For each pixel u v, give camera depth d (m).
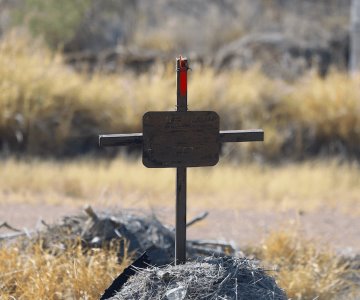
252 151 46.19
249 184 40.62
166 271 17.34
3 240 24.09
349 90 48.81
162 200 36.03
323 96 48.41
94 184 38.81
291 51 65.62
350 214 35.22
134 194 35.94
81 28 70.75
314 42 69.62
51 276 20.69
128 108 47.41
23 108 45.06
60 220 24.19
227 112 48.47
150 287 17.16
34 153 44.88
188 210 34.69
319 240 27.31
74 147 45.91
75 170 41.00
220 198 37.62
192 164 18.77
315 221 33.41
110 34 72.88
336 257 25.56
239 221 32.44
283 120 48.19
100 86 48.75
